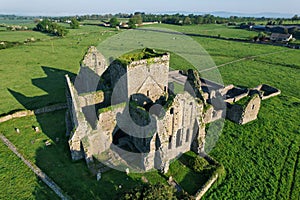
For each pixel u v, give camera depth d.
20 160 33.25
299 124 44.16
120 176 30.67
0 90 59.59
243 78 71.56
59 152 35.03
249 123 43.97
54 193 27.91
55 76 71.19
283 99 55.38
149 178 30.44
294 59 94.69
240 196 28.09
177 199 23.92
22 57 93.75
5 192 28.11
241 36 155.25
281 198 27.91
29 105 50.97
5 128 41.25
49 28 166.12
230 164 33.22
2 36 147.88
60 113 46.62
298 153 35.84
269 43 129.00
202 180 30.08
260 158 34.59
